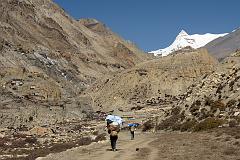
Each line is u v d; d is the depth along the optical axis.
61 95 143.38
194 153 27.52
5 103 103.56
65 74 196.88
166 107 118.56
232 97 59.81
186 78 171.50
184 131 58.84
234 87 62.28
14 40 197.75
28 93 121.00
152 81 171.50
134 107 140.88
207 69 175.75
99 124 101.12
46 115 107.19
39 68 183.88
